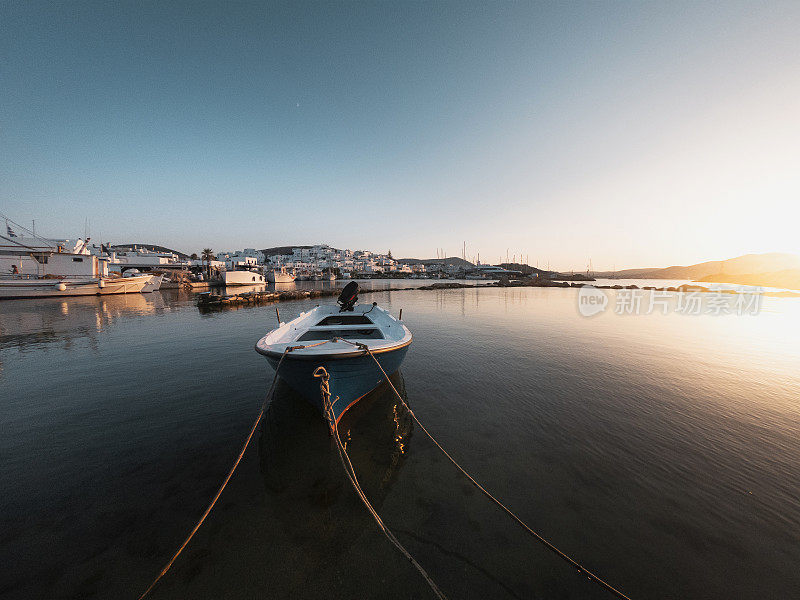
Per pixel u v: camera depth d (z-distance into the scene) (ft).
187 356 36.50
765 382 27.76
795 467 15.90
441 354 37.37
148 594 10.07
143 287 124.77
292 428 20.21
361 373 20.11
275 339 23.31
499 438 19.03
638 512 13.19
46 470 15.84
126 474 15.65
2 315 67.67
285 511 13.39
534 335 48.70
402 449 17.99
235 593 10.13
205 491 14.56
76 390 26.09
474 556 11.36
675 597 9.85
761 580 10.30
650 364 33.24
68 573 10.67
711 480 15.02
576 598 9.93
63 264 107.24
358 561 11.21
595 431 19.62
